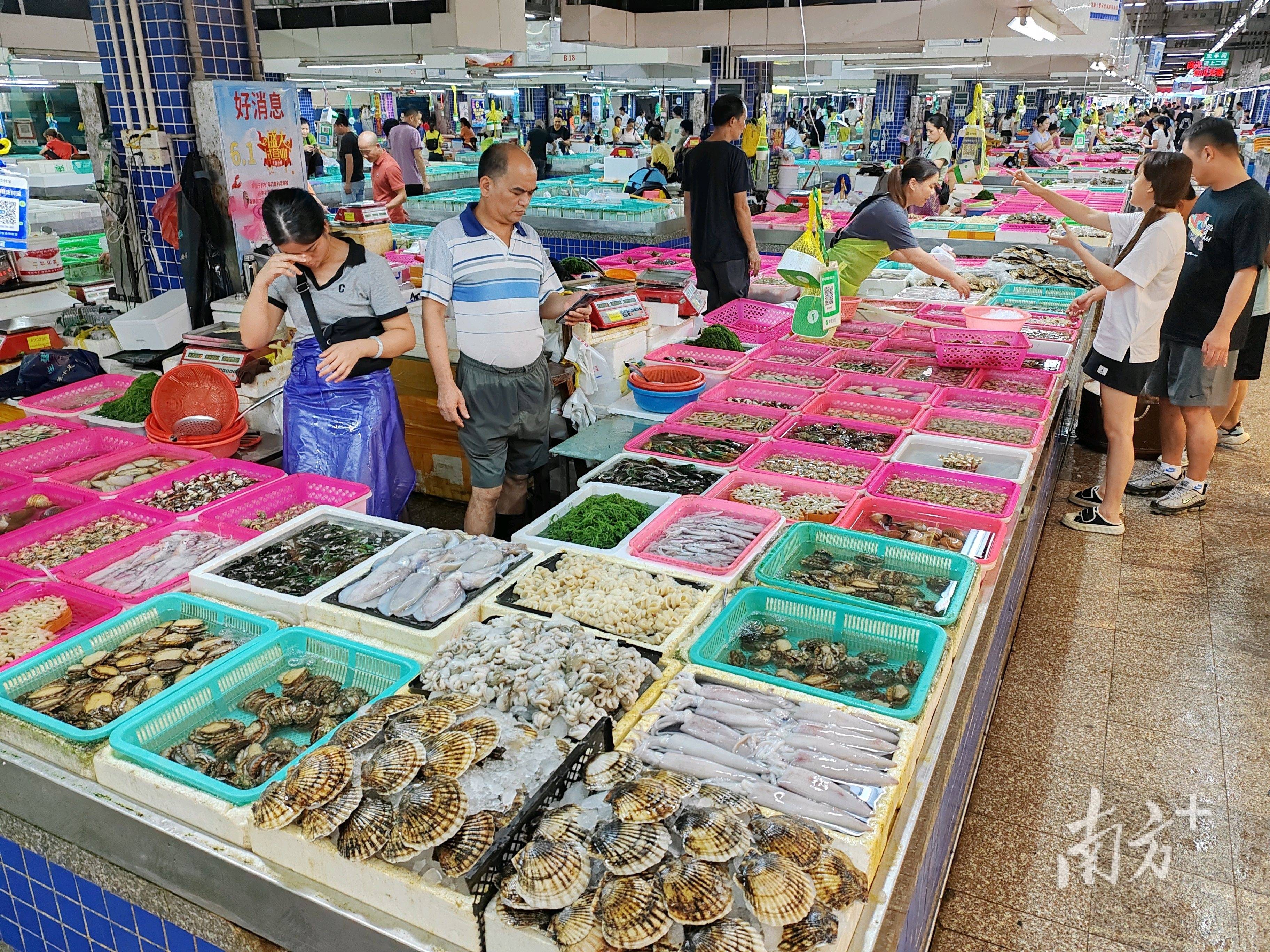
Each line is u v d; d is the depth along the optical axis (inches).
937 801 67.4
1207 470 192.2
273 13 155.1
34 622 86.7
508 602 87.6
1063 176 488.1
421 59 163.6
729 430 136.9
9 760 70.8
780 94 609.0
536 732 65.3
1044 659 138.6
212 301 165.3
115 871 68.0
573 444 139.2
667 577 92.4
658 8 180.2
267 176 166.7
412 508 175.5
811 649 83.7
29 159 346.0
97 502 112.1
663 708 71.0
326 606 85.8
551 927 49.6
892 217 182.2
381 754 60.6
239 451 141.5
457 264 123.7
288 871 59.7
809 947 48.6
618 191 361.7
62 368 154.9
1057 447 205.2
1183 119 788.0
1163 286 156.6
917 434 135.6
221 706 77.6
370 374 124.9
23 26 189.2
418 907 54.2
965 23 155.6
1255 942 89.8
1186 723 123.7
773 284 240.4
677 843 52.6
